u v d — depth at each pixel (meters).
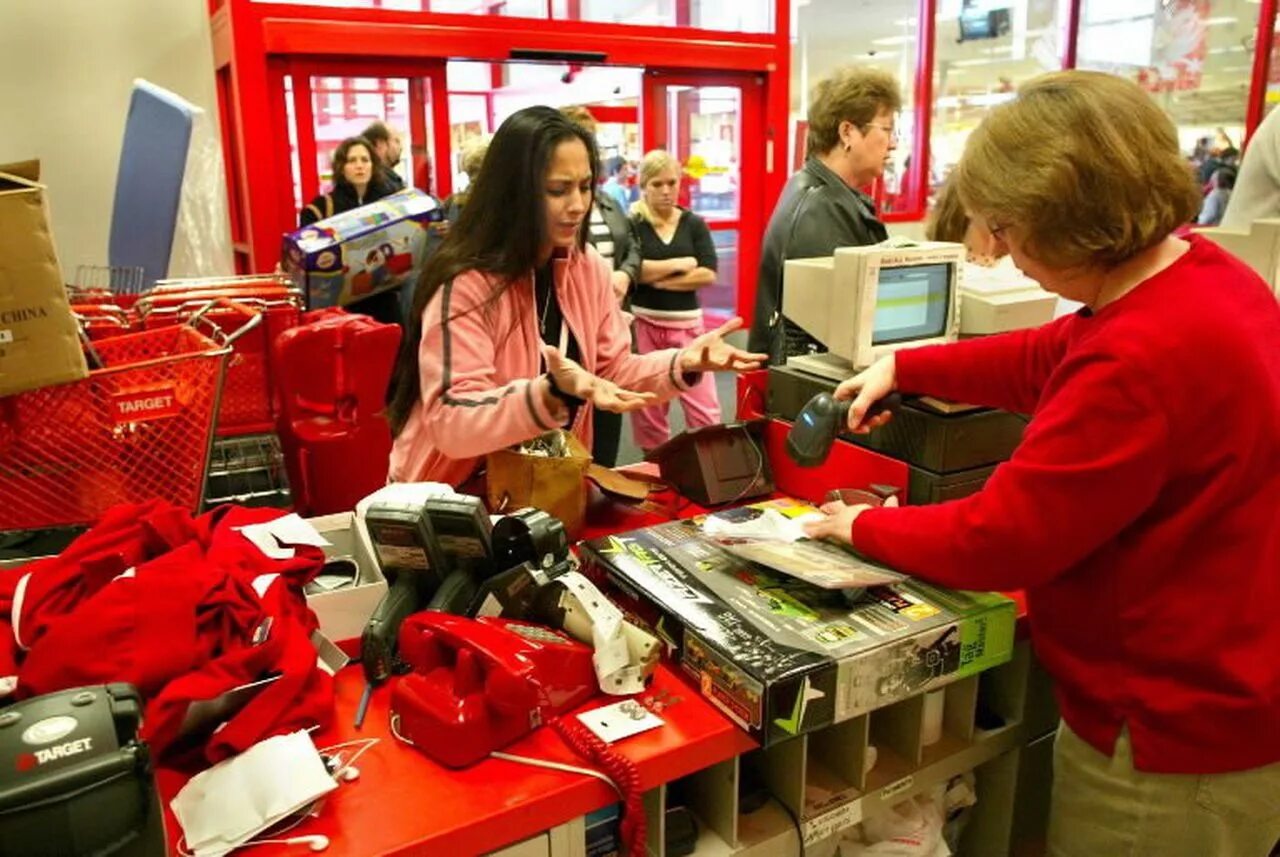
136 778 0.82
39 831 0.78
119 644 1.04
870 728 1.42
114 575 1.19
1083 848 1.13
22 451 1.41
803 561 1.29
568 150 1.58
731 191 5.76
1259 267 1.98
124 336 1.65
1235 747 1.01
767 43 5.45
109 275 3.28
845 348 1.64
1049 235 0.97
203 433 1.52
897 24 6.97
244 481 1.87
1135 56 7.17
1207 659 1.00
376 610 1.23
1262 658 0.99
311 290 2.56
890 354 1.49
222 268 3.08
